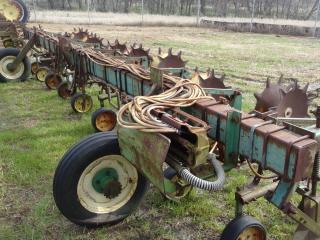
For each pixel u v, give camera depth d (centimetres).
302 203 290
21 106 733
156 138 273
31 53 1048
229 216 387
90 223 347
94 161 334
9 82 915
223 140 302
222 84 414
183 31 2592
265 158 266
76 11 3709
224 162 305
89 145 328
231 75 1093
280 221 379
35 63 973
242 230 283
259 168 324
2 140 557
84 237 348
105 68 517
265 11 4891
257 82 1012
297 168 242
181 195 392
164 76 397
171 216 382
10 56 905
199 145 271
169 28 2797
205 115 317
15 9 1206
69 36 836
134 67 451
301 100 337
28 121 651
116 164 348
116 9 4550
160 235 354
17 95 808
